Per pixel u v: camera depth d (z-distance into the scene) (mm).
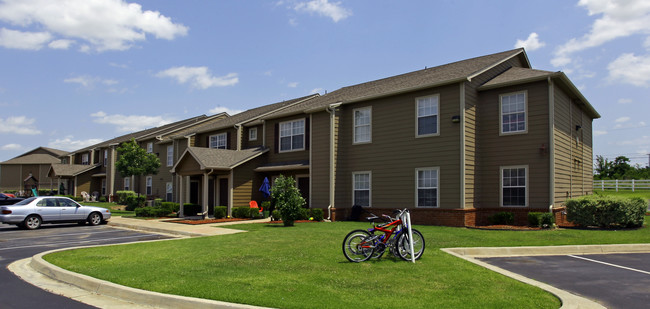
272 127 25594
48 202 19891
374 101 20578
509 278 7898
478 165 18188
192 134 31531
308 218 20859
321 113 21938
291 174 23859
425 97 18672
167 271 8617
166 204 25859
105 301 7020
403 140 19297
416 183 18703
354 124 21359
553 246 11664
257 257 10055
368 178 20609
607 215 15422
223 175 24312
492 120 18141
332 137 21141
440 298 6520
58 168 45719
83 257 10516
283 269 8695
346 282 7531
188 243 12867
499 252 11344
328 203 21094
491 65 18828
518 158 17328
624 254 11375
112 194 43312
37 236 16422
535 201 16828
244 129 28031
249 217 22500
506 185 17625
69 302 6977
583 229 15375
